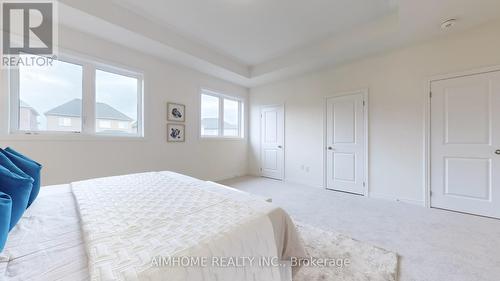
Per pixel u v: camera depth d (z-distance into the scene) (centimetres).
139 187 153
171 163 359
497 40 233
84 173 264
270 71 400
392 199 308
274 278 95
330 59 340
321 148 390
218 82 441
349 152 354
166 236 82
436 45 271
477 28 244
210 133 442
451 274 141
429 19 230
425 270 145
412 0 199
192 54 327
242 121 509
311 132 405
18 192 95
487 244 179
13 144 219
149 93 327
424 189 280
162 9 250
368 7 242
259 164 499
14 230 93
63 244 83
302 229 209
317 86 396
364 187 335
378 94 321
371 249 171
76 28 249
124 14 248
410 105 292
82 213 103
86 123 268
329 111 379
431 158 276
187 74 381
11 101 223
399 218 238
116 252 70
